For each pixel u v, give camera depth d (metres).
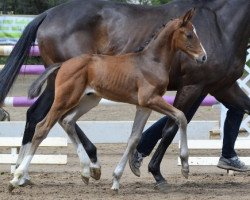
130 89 11.61
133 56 11.71
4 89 12.78
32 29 13.01
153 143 12.98
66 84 11.62
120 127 17.48
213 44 12.36
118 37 12.72
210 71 12.31
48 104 12.77
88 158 12.22
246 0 12.79
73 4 13.09
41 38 12.96
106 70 11.66
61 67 11.76
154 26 12.68
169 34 11.65
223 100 13.59
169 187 12.39
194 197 11.56
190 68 12.24
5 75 12.84
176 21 11.63
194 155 16.81
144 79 11.52
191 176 14.12
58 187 12.55
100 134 17.50
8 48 16.53
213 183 13.18
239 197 11.59
